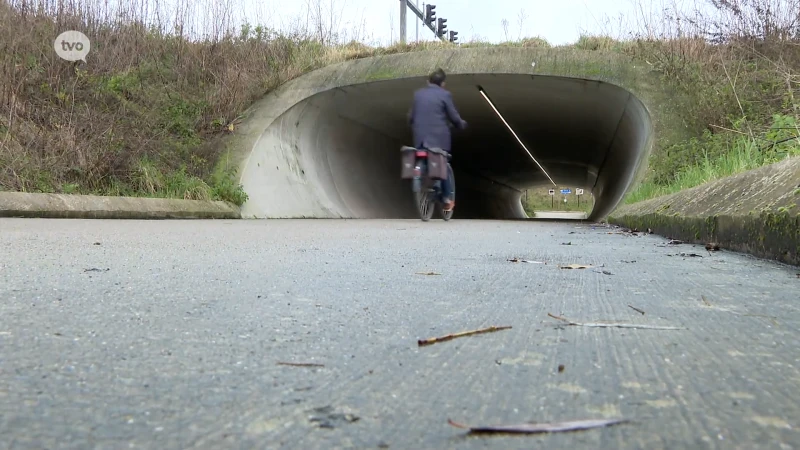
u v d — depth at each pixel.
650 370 1.18
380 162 18.61
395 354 1.31
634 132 13.50
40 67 10.59
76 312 1.79
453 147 22.67
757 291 2.29
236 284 2.40
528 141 21.73
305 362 1.24
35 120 9.76
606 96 12.84
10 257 3.26
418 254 3.80
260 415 0.91
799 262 3.02
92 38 12.27
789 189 3.37
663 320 1.72
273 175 12.73
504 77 12.76
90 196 8.47
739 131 7.86
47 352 1.31
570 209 79.69
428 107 8.96
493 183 34.22
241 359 1.26
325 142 15.24
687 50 11.59
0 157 8.60
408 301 2.04
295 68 13.83
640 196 9.22
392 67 13.01
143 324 1.63
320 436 0.82
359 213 15.60
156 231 5.74
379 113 16.12
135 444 0.79
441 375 1.14
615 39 12.73
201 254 3.63
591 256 3.68
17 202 7.50
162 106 12.20
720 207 4.36
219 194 11.16
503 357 1.28
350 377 1.13
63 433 0.83
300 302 2.00
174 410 0.93
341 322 1.68
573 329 1.59
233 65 13.92
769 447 0.78
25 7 11.24
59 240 4.40
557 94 13.85
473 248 4.30
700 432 0.83
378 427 0.85
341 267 3.03
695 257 3.60
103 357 1.28
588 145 20.81
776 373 1.16
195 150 12.01
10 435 0.82
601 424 0.86
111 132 10.30
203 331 1.55
